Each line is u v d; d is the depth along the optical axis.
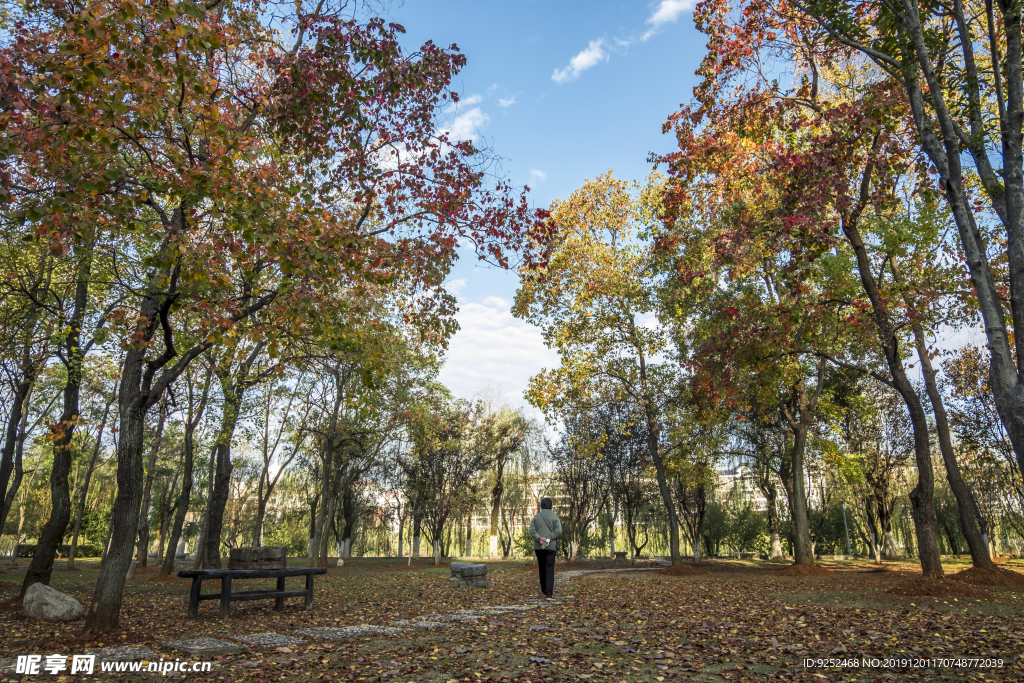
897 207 16.19
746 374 18.94
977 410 24.97
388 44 10.67
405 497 40.62
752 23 15.20
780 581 18.14
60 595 10.29
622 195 25.30
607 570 27.41
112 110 7.15
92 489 42.09
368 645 6.61
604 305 25.41
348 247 9.34
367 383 11.48
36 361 14.20
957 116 11.11
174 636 7.56
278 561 10.55
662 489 25.00
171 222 9.70
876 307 15.91
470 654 6.03
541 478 44.09
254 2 10.77
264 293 10.69
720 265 17.08
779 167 15.77
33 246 12.27
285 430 28.97
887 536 35.84
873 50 10.15
